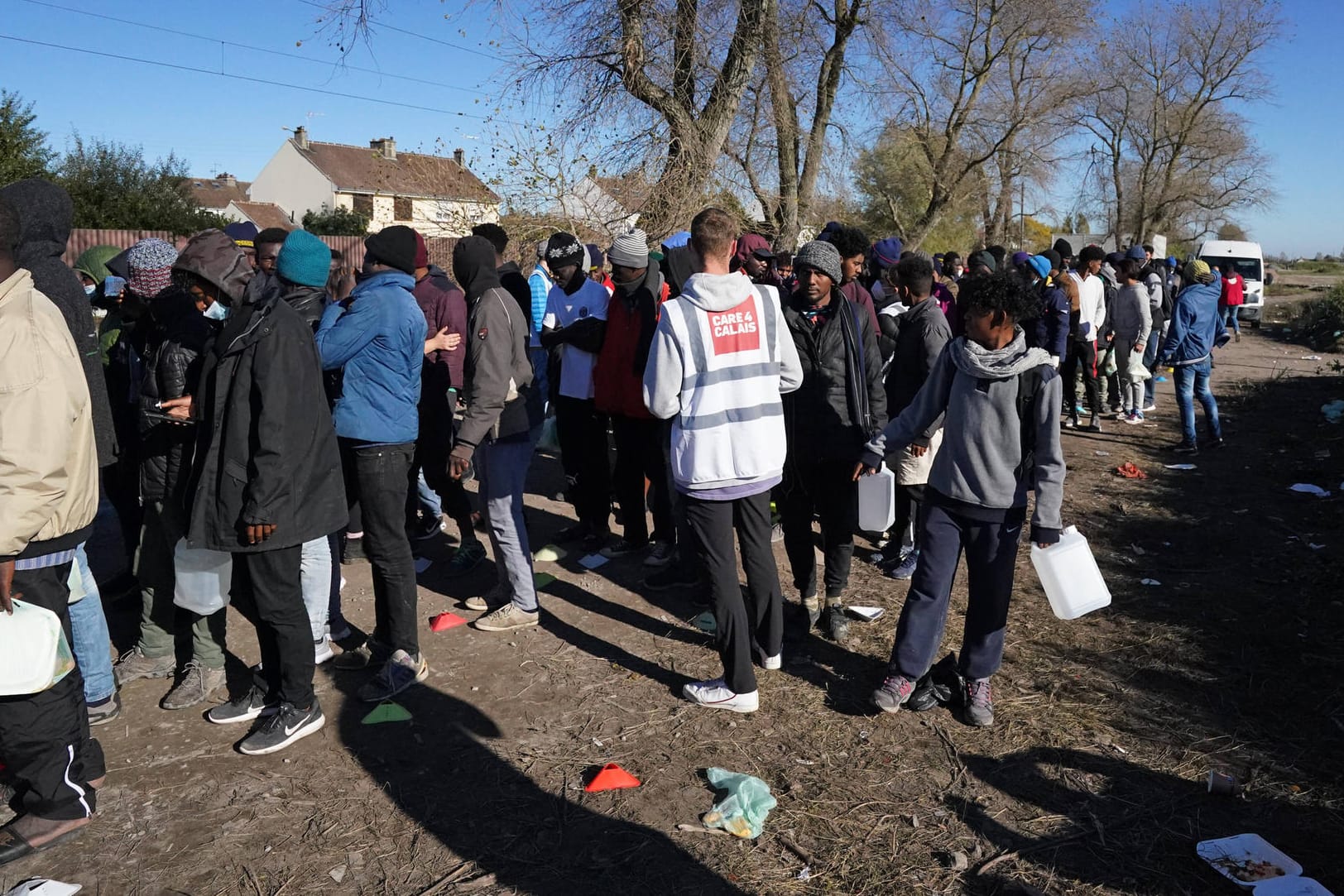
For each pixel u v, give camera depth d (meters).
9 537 2.56
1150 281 11.59
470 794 3.22
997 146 24.56
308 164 50.41
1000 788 3.26
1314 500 7.05
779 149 14.21
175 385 3.60
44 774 2.88
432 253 17.22
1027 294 3.36
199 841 2.95
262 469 3.13
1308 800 3.15
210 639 3.84
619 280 5.17
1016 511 3.52
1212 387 13.62
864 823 3.06
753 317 3.57
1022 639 4.51
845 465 4.37
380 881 2.77
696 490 3.57
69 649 2.92
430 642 4.46
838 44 15.87
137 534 4.85
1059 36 23.91
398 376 3.74
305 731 3.55
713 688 3.82
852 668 4.19
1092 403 9.98
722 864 2.86
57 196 3.43
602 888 2.75
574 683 4.05
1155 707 3.82
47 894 2.67
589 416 5.59
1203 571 5.50
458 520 5.41
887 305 5.66
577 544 5.93
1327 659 4.21
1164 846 2.94
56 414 2.62
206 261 3.50
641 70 11.67
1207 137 42.66
